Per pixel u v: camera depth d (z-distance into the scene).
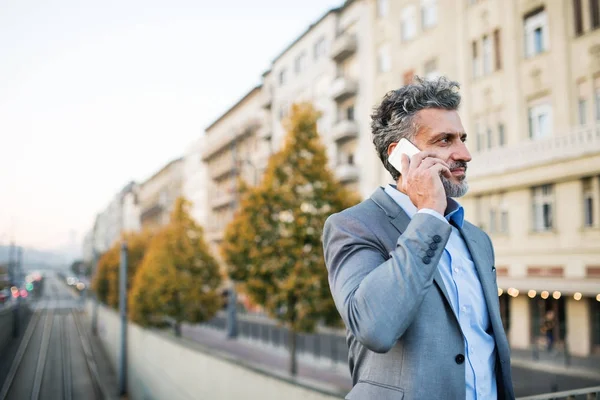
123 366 19.58
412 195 1.32
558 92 16.36
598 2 15.27
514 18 17.89
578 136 15.49
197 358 9.99
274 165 15.02
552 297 17.31
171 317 25.92
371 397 1.30
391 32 24.06
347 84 26.64
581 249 15.61
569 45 16.11
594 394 2.64
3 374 25.89
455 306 1.37
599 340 15.88
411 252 1.19
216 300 26.64
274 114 37.41
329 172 15.24
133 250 41.44
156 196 78.00
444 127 1.40
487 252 1.58
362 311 1.17
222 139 48.22
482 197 19.19
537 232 17.09
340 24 29.30
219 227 51.69
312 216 14.45
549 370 14.48
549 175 16.28
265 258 14.41
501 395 1.41
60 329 46.81
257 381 6.53
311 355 19.58
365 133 26.00
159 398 13.73
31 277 130.88
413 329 1.27
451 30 20.45
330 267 1.41
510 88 17.95
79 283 103.06
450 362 1.25
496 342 1.40
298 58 33.97
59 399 20.64
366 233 1.38
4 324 34.19
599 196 15.20
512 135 17.86
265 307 14.70
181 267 26.28
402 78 23.20
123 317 19.97
